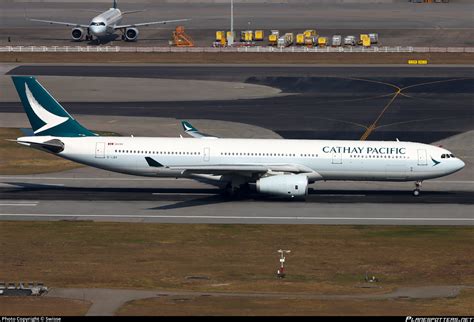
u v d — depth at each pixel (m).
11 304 194.00
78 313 186.88
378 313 190.50
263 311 190.50
